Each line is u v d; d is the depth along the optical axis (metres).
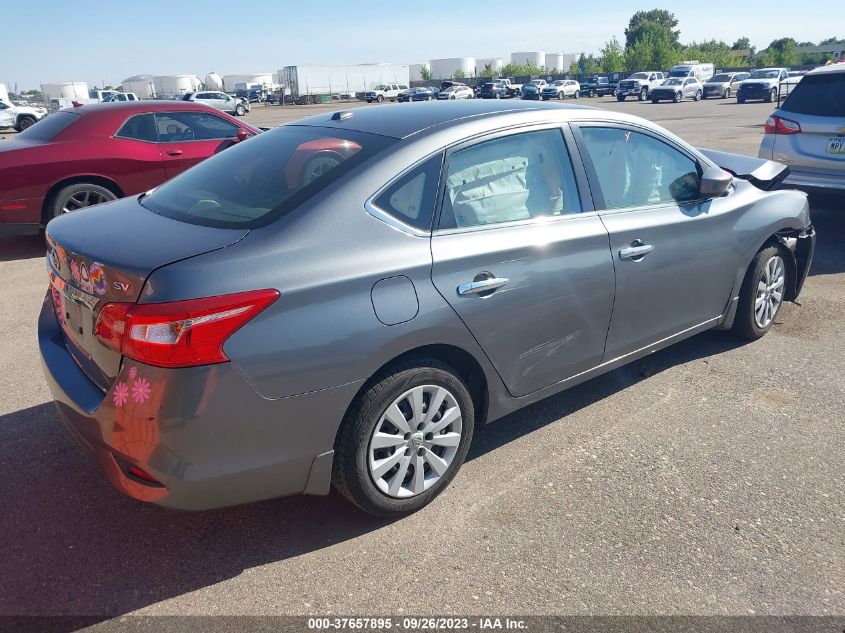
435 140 2.96
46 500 3.06
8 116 30.08
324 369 2.49
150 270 2.31
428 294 2.73
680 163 3.99
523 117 3.29
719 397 3.99
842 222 8.29
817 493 3.08
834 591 2.51
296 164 2.97
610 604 2.44
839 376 4.23
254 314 2.34
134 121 7.74
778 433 3.59
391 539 2.80
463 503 3.03
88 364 2.63
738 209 4.22
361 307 2.55
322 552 2.73
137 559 2.69
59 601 2.47
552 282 3.17
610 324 3.52
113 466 2.45
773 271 4.66
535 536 2.80
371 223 2.69
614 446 3.48
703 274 4.02
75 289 2.61
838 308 5.41
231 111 40.75
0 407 3.91
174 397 2.26
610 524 2.87
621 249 3.47
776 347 4.68
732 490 3.10
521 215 3.15
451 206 2.92
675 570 2.61
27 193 7.15
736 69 61.47
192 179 3.26
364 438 2.67
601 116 3.62
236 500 2.50
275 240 2.51
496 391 3.13
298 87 60.94
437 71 91.75
